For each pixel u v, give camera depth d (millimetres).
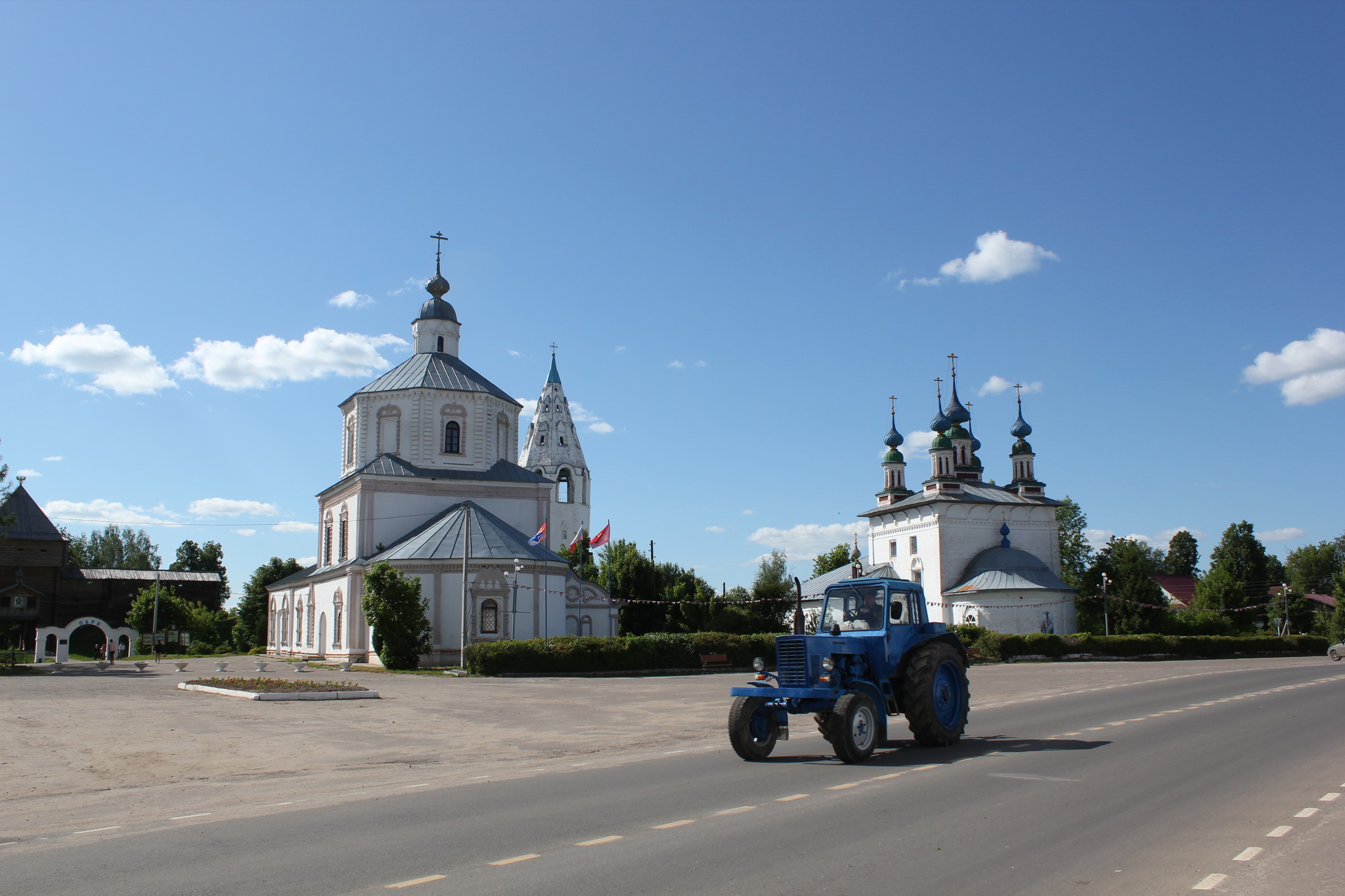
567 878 8312
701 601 73562
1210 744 17078
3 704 27531
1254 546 110562
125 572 83812
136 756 17750
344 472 60625
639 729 21750
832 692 15633
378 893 7910
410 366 60031
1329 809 11047
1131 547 79312
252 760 17156
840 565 98000
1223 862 8695
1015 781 13148
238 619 93375
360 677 39438
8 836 10938
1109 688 32438
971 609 67188
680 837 9859
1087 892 7789
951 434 82125
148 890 8203
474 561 47375
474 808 11758
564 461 96562
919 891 7836
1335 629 85750
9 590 72312
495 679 38312
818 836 9805
